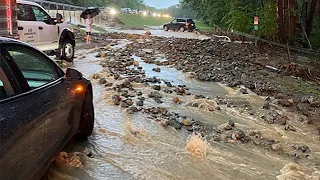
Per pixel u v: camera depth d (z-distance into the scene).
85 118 4.79
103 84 8.54
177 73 10.87
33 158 3.07
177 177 4.06
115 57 13.38
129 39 23.66
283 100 7.68
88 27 18.33
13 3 6.65
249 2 24.59
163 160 4.50
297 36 18.34
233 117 6.53
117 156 4.56
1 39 3.32
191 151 4.79
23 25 9.52
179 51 16.62
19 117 2.86
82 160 4.36
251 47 18.39
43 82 3.82
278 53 16.22
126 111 6.42
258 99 8.00
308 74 11.38
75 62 12.00
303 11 19.48
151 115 6.33
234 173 4.22
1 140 2.47
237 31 22.53
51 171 4.00
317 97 8.13
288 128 5.92
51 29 10.73
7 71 3.11
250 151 4.93
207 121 6.21
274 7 18.69
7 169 2.54
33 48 3.86
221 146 5.05
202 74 10.59
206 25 49.25
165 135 5.37
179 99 7.51
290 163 4.46
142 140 5.13
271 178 4.13
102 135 5.24
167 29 39.59
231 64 12.96
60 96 3.88
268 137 5.51
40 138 3.24
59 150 3.88
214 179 4.05
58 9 34.03
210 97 7.95
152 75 10.29
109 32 31.36
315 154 4.91
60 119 3.84
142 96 7.68
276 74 11.38
